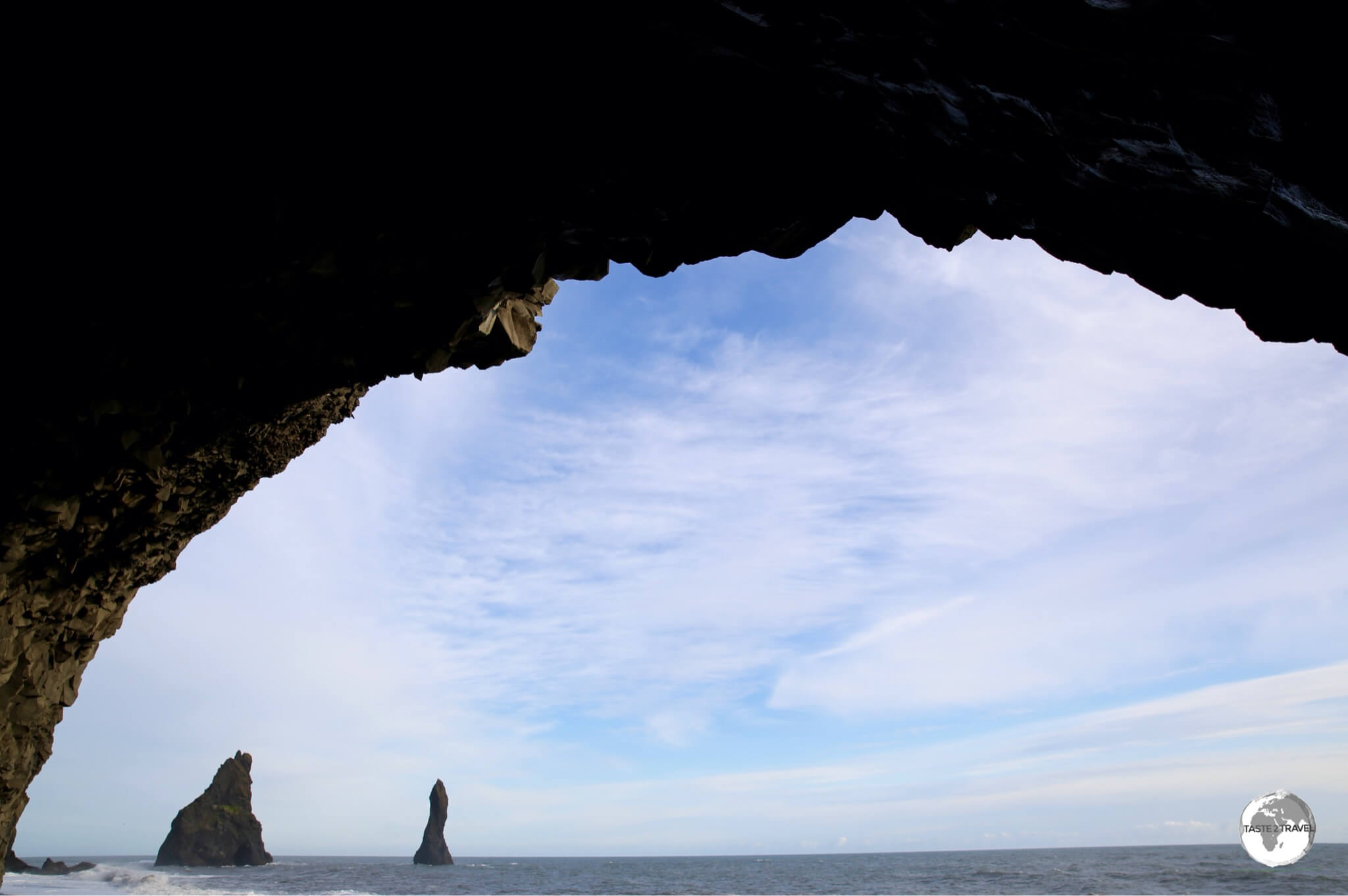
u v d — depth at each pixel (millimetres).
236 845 111938
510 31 7230
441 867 136250
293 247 8992
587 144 8125
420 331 10391
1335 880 55781
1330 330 6871
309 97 7887
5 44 7219
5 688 11039
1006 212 7688
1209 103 5996
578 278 10133
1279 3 5395
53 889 50812
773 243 9234
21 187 8141
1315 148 5840
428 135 8164
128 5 7098
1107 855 139375
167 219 8695
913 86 6879
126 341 9406
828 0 6449
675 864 172375
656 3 6801
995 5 6109
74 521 10500
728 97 7551
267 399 11062
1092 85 6270
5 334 8789
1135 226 7039
